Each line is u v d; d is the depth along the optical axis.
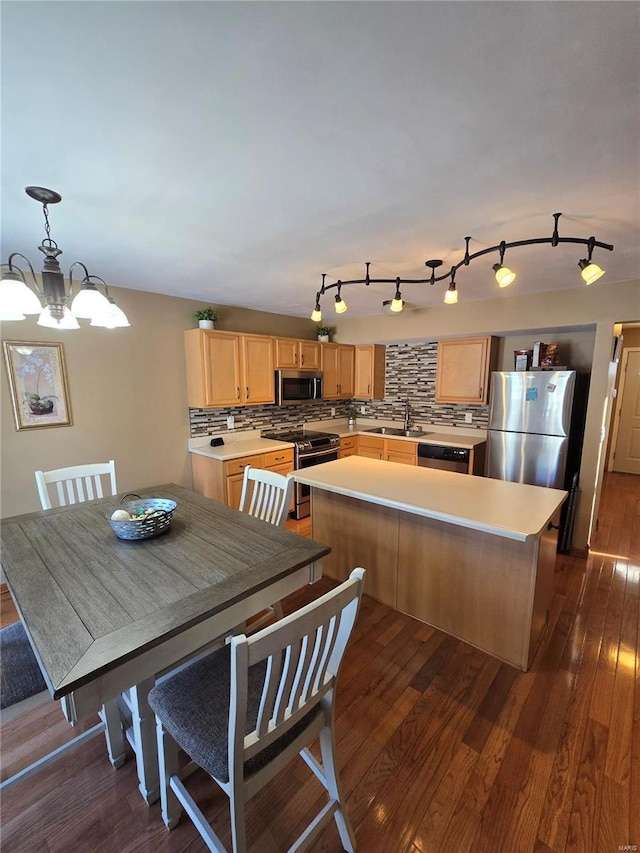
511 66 0.94
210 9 0.79
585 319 3.22
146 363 3.55
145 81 0.98
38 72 0.94
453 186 1.54
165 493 2.47
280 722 1.06
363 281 2.61
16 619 2.50
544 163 1.37
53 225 1.89
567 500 3.34
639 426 6.00
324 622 1.04
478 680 1.97
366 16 0.82
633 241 2.11
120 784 1.49
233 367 3.89
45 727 1.75
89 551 1.64
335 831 1.34
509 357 4.27
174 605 1.25
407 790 1.45
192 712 1.18
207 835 1.17
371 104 1.08
